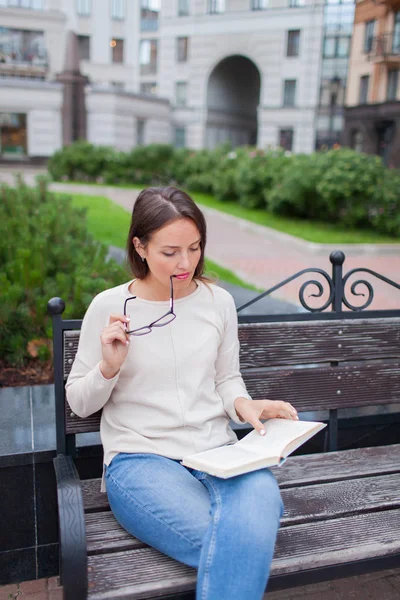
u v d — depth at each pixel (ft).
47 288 11.48
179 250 5.65
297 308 15.72
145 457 5.75
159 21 107.55
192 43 103.96
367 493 6.64
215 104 111.14
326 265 27.86
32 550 7.11
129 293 6.05
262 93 99.96
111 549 5.52
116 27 110.01
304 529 5.98
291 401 7.67
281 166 47.16
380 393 8.04
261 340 7.47
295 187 40.09
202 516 5.22
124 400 5.98
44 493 6.93
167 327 5.96
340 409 8.60
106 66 111.04
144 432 5.86
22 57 104.63
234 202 54.49
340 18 91.15
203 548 4.94
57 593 7.04
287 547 5.68
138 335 5.90
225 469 5.04
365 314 7.95
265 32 97.09
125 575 5.21
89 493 6.40
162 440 5.86
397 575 7.75
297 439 5.56
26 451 6.72
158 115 98.32
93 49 109.60
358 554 5.63
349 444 8.55
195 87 105.81
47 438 7.05
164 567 5.32
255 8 97.35
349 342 7.83
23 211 17.81
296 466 7.22
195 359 5.98
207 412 6.05
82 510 5.23
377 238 34.60
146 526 5.37
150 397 5.92
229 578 4.73
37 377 10.09
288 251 31.89
